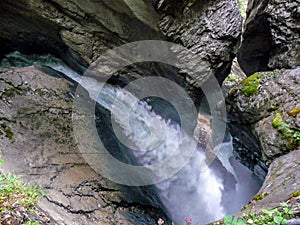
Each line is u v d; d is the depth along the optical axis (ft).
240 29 19.34
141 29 17.65
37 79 17.61
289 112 14.47
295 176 10.99
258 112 15.62
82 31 18.74
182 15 17.03
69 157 14.47
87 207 12.34
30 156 13.34
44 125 15.26
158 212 15.51
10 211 8.62
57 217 10.02
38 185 11.83
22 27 19.95
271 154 14.24
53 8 17.98
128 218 13.21
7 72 17.16
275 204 9.31
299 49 17.87
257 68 26.21
